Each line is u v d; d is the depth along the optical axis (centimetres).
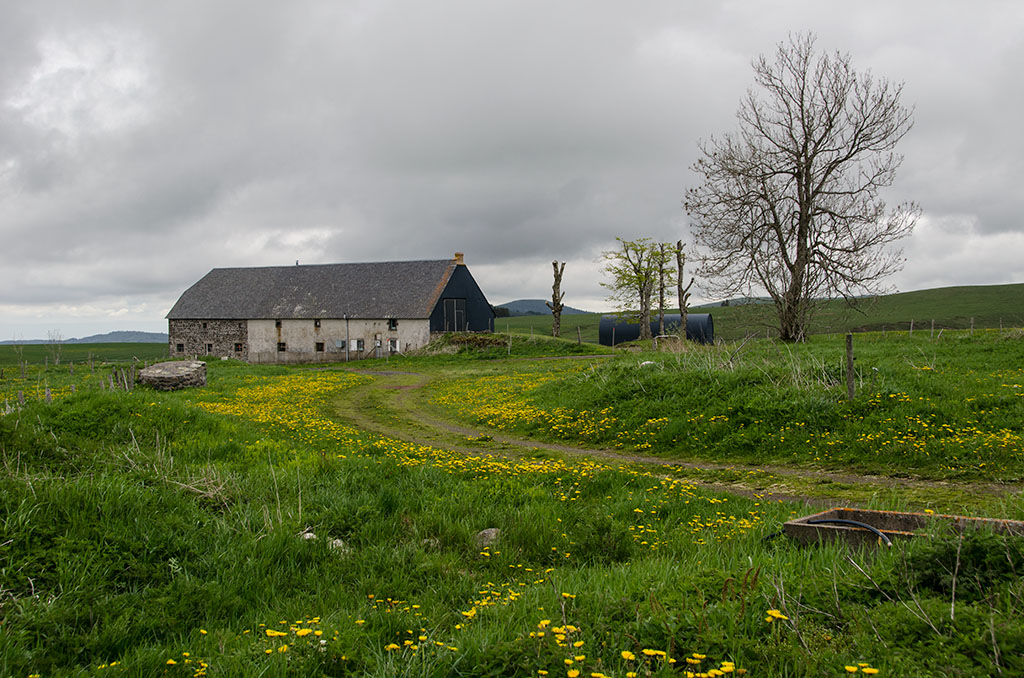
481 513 979
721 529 898
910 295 11188
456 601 675
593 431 1922
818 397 1667
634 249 7050
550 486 1201
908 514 754
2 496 740
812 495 1177
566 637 454
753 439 1584
